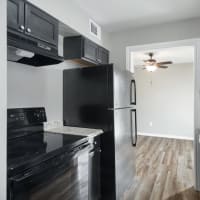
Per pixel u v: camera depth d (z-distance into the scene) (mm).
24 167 1072
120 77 2332
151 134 6383
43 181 1209
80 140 1658
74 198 1566
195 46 2801
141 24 3008
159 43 3045
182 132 5934
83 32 2453
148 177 2965
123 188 2398
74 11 2266
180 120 5961
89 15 2633
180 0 2289
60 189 1379
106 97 2160
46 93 2211
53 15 1882
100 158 2168
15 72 1819
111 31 3277
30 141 1588
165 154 4195
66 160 1449
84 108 2299
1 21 940
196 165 2609
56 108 2352
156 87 6293
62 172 1400
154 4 2377
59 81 2410
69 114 2398
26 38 1489
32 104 2018
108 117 2146
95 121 2221
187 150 4523
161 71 6207
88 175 1827
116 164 2150
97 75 2219
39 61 1890
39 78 2115
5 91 956
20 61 1834
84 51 2439
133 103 2850
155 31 3072
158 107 6277
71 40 2461
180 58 5246
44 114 2086
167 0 2287
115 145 2133
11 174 999
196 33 2816
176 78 6004
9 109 1711
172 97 6070
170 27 2973
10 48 1432
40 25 1640
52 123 2217
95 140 2010
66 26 2148
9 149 1322
